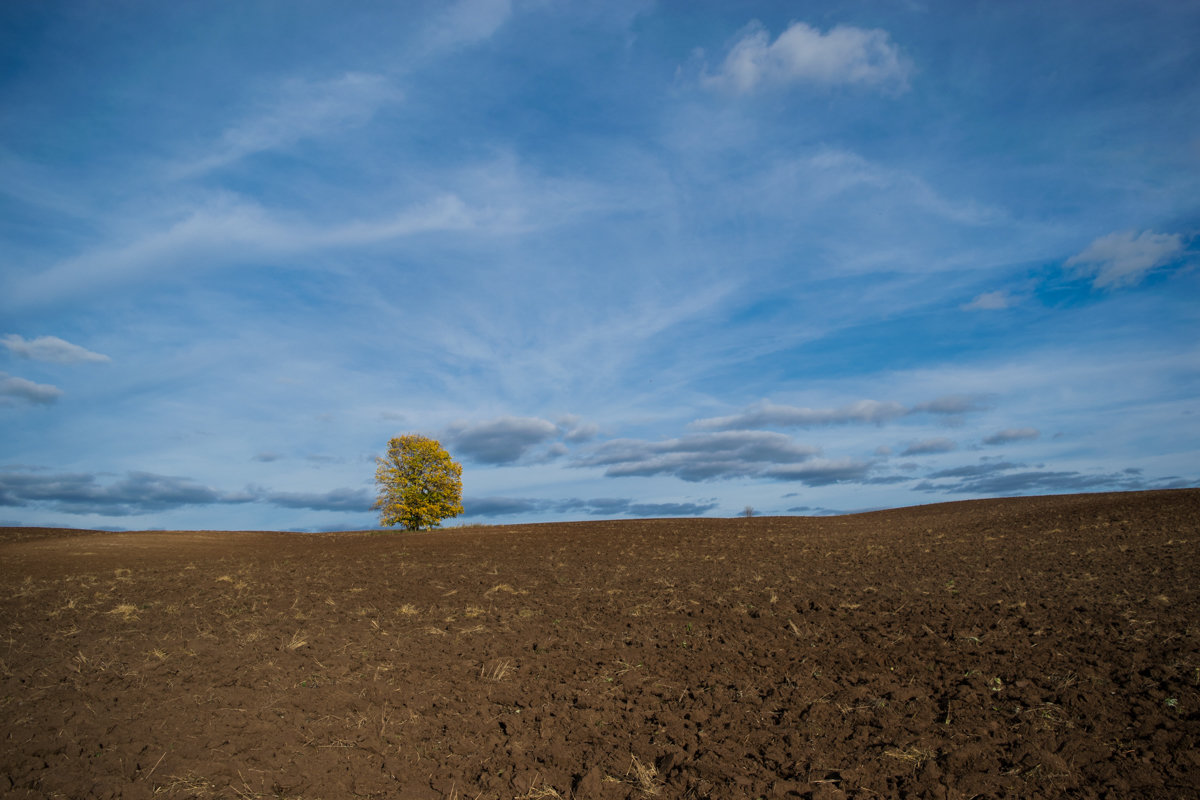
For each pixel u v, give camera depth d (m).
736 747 5.35
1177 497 23.83
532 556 20.09
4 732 5.28
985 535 20.52
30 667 7.10
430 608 11.03
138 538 27.41
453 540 25.92
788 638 8.53
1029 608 9.11
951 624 8.59
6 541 26.52
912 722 5.62
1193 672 6.06
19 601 11.62
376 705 6.28
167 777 4.67
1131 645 7.00
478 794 4.68
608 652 8.16
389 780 4.88
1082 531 18.89
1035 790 4.46
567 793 4.71
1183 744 4.88
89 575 15.48
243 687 6.56
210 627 9.30
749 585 13.11
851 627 8.90
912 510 38.09
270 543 26.91
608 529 31.06
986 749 5.04
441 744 5.50
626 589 13.09
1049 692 5.98
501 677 7.19
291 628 9.27
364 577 15.30
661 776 4.91
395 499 31.84
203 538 28.62
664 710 6.21
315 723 5.77
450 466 32.38
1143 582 10.48
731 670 7.30
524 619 10.18
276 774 4.83
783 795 4.55
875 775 4.79
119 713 5.77
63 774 4.63
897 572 13.95
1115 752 4.88
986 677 6.50
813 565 16.20
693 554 20.11
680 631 9.14
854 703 6.14
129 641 8.33
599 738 5.60
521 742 5.53
